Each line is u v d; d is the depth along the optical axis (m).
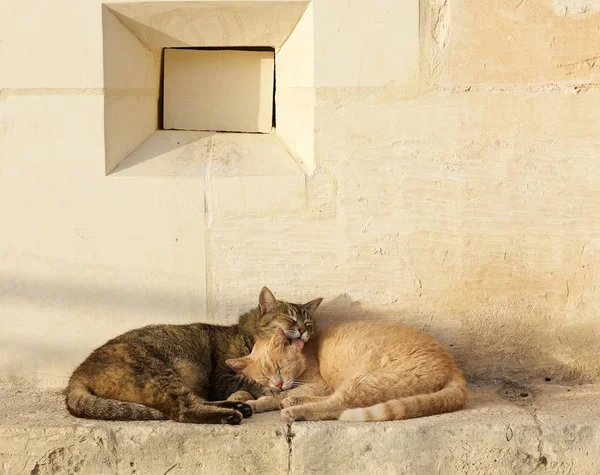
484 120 4.14
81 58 4.07
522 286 4.25
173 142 4.48
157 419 3.65
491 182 4.18
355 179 4.17
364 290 4.26
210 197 4.17
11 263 4.20
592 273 4.24
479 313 4.27
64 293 4.23
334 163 4.16
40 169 4.14
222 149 4.40
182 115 4.64
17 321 4.24
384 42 4.08
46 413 3.80
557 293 4.25
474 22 4.09
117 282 4.23
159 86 4.64
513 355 4.30
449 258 4.23
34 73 4.08
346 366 4.02
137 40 4.37
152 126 4.59
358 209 4.20
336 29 4.07
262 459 3.52
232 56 4.62
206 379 4.11
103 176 4.15
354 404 3.74
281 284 4.26
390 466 3.54
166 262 4.22
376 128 4.14
